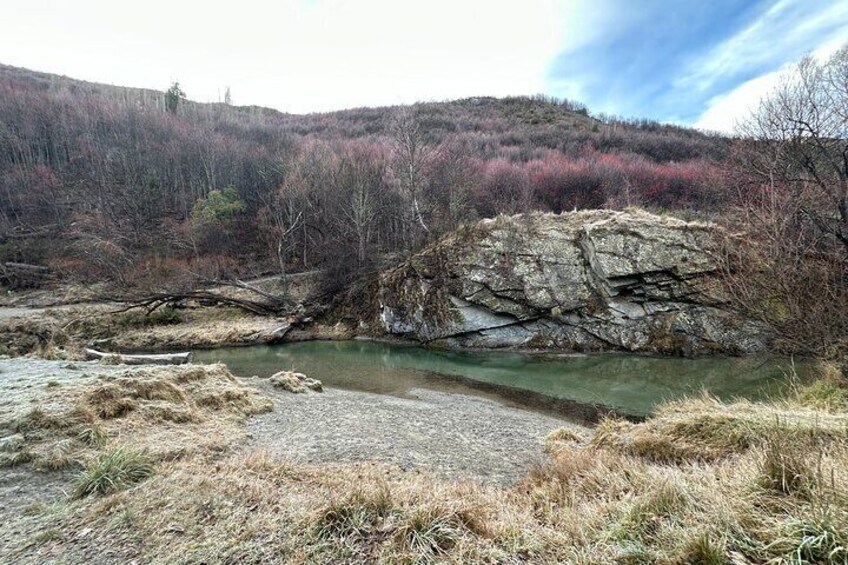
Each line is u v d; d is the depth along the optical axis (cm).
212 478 563
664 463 628
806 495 379
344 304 3103
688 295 2161
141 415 884
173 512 471
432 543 396
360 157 4206
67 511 490
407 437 952
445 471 754
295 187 3928
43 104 5909
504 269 2525
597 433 865
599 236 2348
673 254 2211
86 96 7569
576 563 352
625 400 1441
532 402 1432
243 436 880
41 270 3712
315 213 4053
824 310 1139
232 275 3697
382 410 1213
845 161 1416
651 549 351
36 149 5506
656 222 2345
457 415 1212
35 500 536
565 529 418
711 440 654
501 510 481
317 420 1065
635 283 2256
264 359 2223
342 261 3294
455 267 2656
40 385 989
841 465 420
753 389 1473
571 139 7544
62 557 403
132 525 449
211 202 4516
